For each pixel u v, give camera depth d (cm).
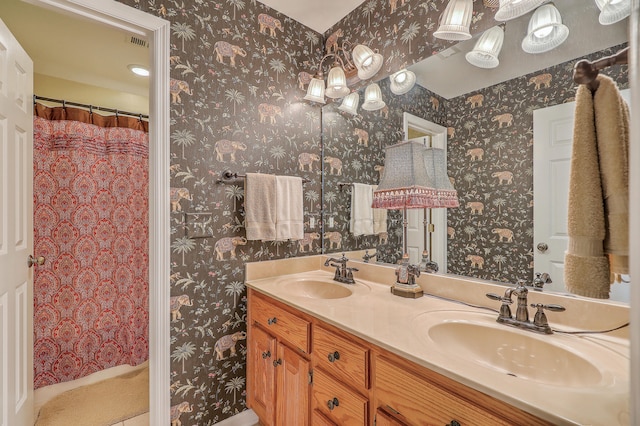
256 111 167
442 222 133
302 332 121
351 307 117
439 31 118
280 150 177
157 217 136
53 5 116
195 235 145
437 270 135
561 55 100
